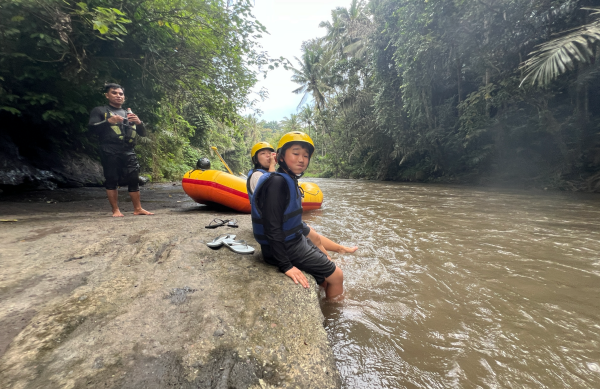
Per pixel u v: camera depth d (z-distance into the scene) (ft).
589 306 5.96
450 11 34.06
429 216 15.96
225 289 5.29
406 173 59.82
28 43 15.28
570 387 3.86
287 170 6.28
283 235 5.99
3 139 18.21
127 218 11.48
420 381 4.00
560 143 30.94
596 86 30.53
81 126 21.74
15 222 9.89
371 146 69.41
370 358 4.46
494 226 13.21
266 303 4.95
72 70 16.02
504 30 32.55
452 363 4.35
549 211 16.97
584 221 13.99
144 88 20.83
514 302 6.18
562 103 32.63
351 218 15.52
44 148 21.58
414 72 41.60
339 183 53.21
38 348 3.45
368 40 55.16
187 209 16.10
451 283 7.18
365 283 7.27
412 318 5.63
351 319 5.62
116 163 12.03
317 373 3.66
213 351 3.68
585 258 8.75
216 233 9.05
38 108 18.53
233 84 25.16
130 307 4.50
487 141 41.04
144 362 3.38
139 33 17.90
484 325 5.35
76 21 14.83
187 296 4.94
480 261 8.68
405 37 41.09
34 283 5.12
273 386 3.34
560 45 18.20
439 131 45.34
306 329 4.48
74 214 12.48
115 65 18.06
